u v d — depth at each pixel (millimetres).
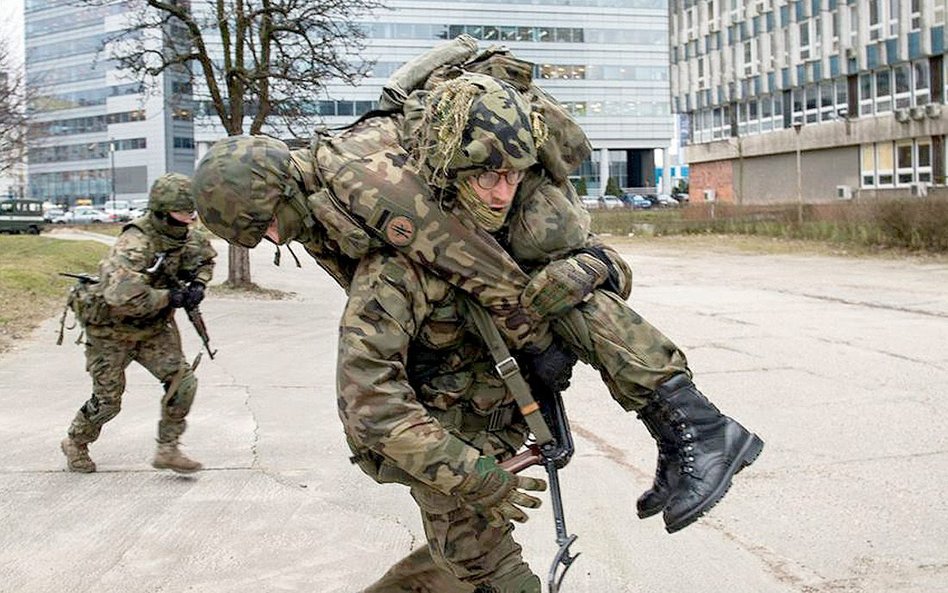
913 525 4879
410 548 4727
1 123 32156
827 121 50562
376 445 2449
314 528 5000
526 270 2623
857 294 15695
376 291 2453
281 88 17625
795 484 5578
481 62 2707
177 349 5863
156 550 4684
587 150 2711
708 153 63219
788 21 53094
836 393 8055
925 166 43719
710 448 2496
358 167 2453
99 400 5785
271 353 10641
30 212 47344
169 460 5848
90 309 5570
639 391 2545
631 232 36062
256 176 2484
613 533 4910
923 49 42438
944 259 21578
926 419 7070
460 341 2641
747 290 16719
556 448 2688
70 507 5324
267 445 6672
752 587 4203
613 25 100750
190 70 17750
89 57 110375
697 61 64250
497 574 2812
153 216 5465
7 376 9148
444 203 2424
